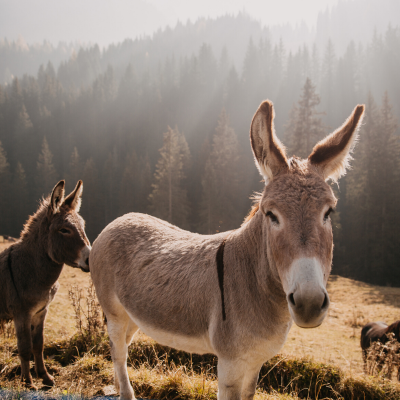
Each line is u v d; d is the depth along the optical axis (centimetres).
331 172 202
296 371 415
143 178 4244
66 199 404
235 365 209
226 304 214
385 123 2938
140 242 304
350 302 1395
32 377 380
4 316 382
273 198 168
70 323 641
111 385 354
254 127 193
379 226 2731
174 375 358
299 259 150
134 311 275
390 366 448
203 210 3428
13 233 4731
